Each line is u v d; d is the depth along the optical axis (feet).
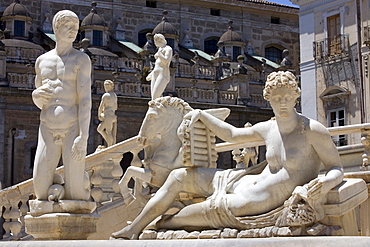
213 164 28.09
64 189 30.09
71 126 30.07
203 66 215.10
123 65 199.52
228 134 26.99
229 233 24.48
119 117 186.50
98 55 195.83
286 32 256.93
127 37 230.48
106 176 47.39
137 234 27.22
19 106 176.86
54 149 29.99
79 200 29.99
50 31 216.33
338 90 164.14
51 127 29.89
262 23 253.03
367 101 154.10
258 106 212.02
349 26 161.99
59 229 29.43
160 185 30.94
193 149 27.55
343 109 163.22
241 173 25.98
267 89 24.47
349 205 23.35
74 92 30.25
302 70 173.78
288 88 24.07
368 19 156.04
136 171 31.35
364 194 24.35
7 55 187.93
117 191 45.57
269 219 23.89
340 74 163.73
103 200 47.01
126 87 190.90
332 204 22.95
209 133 28.17
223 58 217.97
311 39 171.53
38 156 30.09
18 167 175.32
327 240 19.86
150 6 237.04
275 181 24.50
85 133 29.89
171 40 223.92
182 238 25.64
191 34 241.35
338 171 23.62
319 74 168.96
